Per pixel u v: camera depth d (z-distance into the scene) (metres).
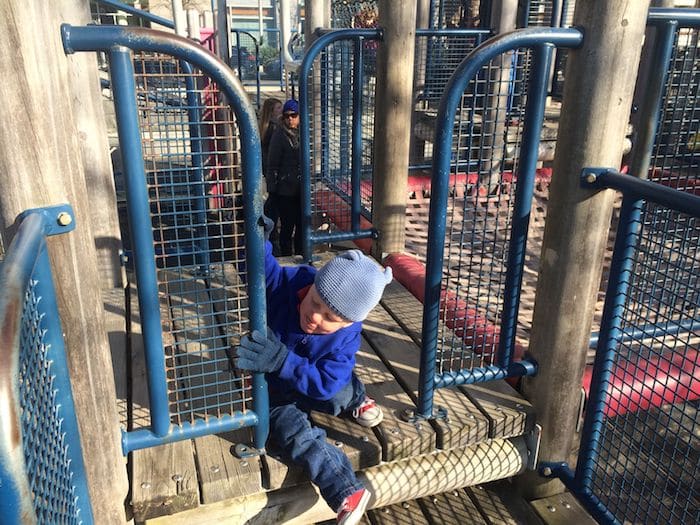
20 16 1.38
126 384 2.65
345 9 9.12
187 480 2.11
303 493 2.29
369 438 2.34
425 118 7.61
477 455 2.55
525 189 2.28
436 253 2.21
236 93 1.72
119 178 6.76
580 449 2.49
